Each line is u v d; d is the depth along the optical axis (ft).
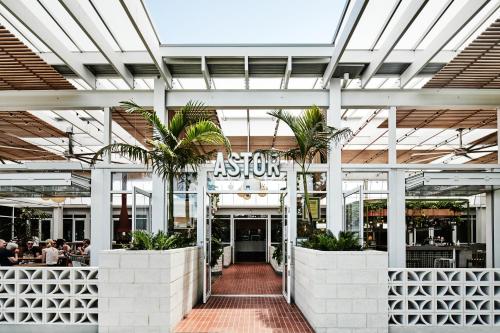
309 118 29.50
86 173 39.68
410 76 30.22
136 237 24.90
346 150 52.90
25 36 25.75
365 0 20.18
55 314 23.84
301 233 33.50
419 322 23.44
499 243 33.58
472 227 61.87
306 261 25.70
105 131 32.99
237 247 73.05
